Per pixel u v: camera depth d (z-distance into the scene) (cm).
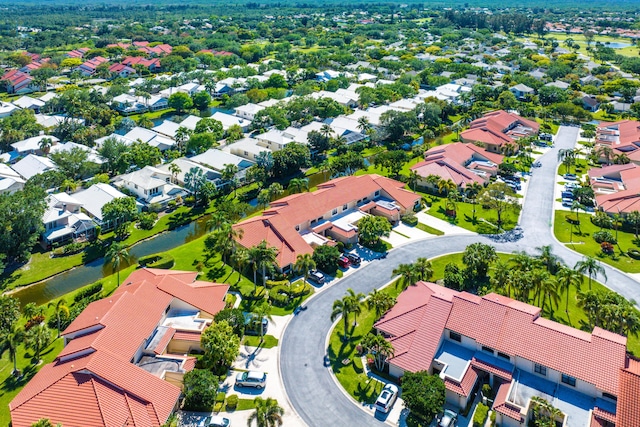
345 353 8919
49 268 12019
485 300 8775
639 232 13325
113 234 13550
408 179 16488
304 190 16312
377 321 9281
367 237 12238
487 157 18212
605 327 8700
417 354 8306
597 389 7394
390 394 7762
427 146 19650
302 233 12594
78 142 19650
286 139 19138
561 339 7931
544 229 13500
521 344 8081
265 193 14800
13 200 12325
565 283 9488
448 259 11925
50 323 9725
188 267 11731
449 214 14338
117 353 7950
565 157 18325
